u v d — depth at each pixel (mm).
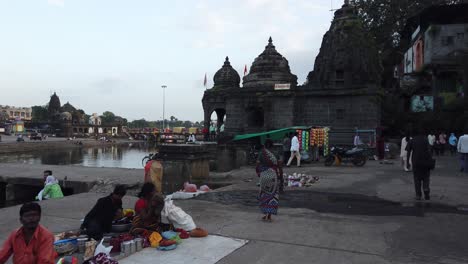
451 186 12430
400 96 41969
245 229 6898
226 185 14000
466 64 37031
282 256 5414
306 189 11969
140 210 6367
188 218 6582
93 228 6027
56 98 126375
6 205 17953
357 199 10188
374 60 31422
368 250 5719
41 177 17828
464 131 33375
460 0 45938
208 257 5348
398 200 10039
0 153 48812
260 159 7703
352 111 27109
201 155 15266
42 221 7738
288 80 33125
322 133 22781
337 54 31453
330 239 6285
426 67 39875
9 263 5062
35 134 73125
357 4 50469
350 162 21016
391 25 50094
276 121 29016
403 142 17891
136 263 5105
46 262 3705
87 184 15859
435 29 39562
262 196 7617
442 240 6277
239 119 30891
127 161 42125
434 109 37500
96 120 127250
